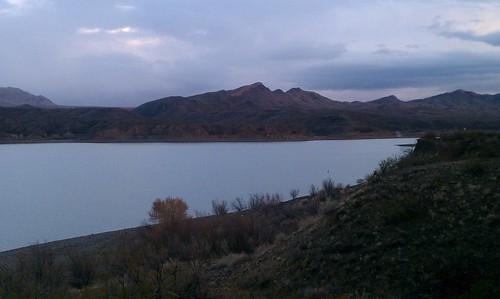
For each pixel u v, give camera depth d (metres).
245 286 10.14
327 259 9.59
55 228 35.09
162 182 58.56
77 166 79.19
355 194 11.75
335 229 10.46
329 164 70.19
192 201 42.16
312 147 109.19
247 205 34.22
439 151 13.49
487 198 9.38
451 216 9.27
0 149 112.75
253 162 78.69
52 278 10.74
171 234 19.30
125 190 53.62
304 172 61.66
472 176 10.51
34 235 32.56
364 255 9.17
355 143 117.25
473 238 8.45
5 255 22.22
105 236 27.42
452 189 10.16
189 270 9.29
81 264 14.26
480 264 7.81
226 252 15.95
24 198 50.06
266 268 10.62
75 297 8.13
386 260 8.75
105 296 7.89
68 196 50.88
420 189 10.59
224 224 19.39
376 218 10.12
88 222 37.09
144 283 7.92
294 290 9.19
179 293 7.82
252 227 18.02
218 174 64.31
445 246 8.54
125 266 12.33
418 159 13.23
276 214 23.47
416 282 8.00
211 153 99.12
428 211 9.67
